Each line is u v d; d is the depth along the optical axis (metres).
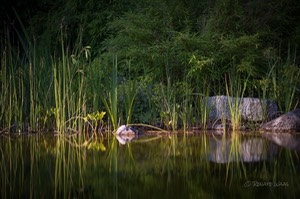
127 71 6.66
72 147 4.41
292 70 6.11
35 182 2.98
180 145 4.48
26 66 5.80
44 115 5.62
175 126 5.59
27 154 4.03
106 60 6.43
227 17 6.34
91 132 5.50
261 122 5.88
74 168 3.40
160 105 5.75
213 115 5.89
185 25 6.69
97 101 5.59
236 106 5.64
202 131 5.57
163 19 6.68
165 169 3.34
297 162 3.56
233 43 5.92
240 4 6.85
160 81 6.10
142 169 3.35
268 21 6.80
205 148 4.30
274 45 6.79
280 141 4.72
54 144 4.62
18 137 5.13
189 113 5.70
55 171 3.31
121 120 5.62
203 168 3.37
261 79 6.46
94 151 4.17
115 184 2.89
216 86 6.27
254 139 4.87
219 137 5.05
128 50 6.43
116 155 3.95
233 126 5.64
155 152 4.10
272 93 6.18
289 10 7.12
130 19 6.78
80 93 5.48
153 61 6.18
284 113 5.99
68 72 5.52
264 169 3.31
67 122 5.58
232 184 2.85
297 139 4.85
